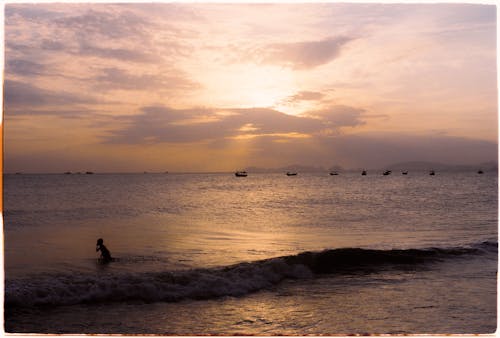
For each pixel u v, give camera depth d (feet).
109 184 214.28
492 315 22.86
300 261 32.81
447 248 39.06
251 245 42.50
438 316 22.91
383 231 53.83
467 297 26.20
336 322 22.11
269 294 27.07
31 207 85.92
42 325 21.26
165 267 32.45
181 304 24.94
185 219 66.18
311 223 62.03
